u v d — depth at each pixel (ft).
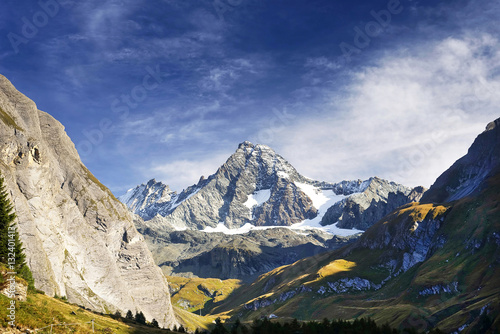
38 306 237.25
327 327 270.87
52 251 619.67
